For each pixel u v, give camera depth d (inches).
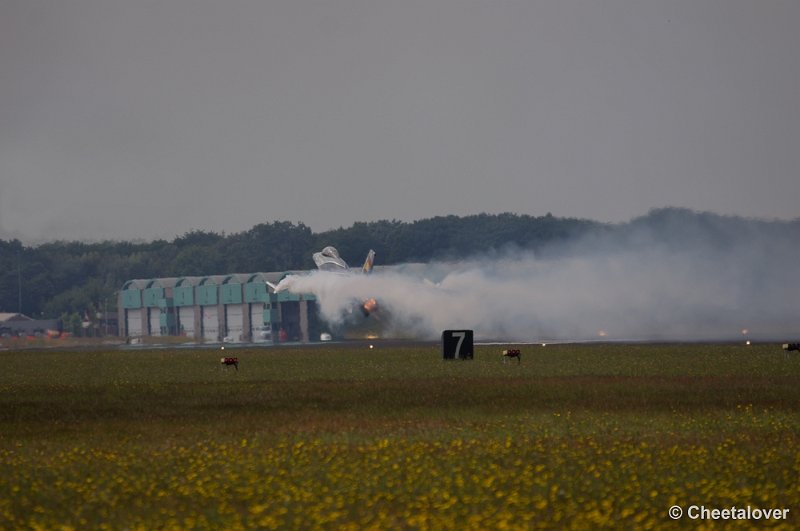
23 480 4510.3
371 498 4001.0
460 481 4170.8
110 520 3789.4
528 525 3553.2
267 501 3969.0
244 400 7711.6
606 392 7687.0
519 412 6579.7
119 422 6574.8
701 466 4505.4
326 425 6112.2
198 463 4722.0
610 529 3543.3
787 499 3946.9
